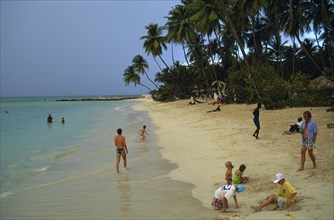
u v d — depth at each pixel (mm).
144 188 10148
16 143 20594
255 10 30703
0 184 11227
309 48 55094
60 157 15852
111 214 8070
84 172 12734
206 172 11305
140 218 7688
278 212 6980
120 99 146375
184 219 7402
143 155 15578
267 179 9383
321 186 8188
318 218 6445
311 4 37438
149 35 63281
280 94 28000
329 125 15555
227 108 33375
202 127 23422
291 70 58406
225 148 14859
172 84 68500
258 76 30484
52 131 27078
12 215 8320
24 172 12906
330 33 45562
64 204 9016
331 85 28938
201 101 51875
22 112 55781
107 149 17797
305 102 26781
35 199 9531
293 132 15852
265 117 22484
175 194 9305
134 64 79188
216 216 7371
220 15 36531
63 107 75062
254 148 13945
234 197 7594
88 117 42031
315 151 11664
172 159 14227
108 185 10742
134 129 26719
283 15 38375
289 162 10891
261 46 50625
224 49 59531
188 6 38125
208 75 64188
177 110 43375
